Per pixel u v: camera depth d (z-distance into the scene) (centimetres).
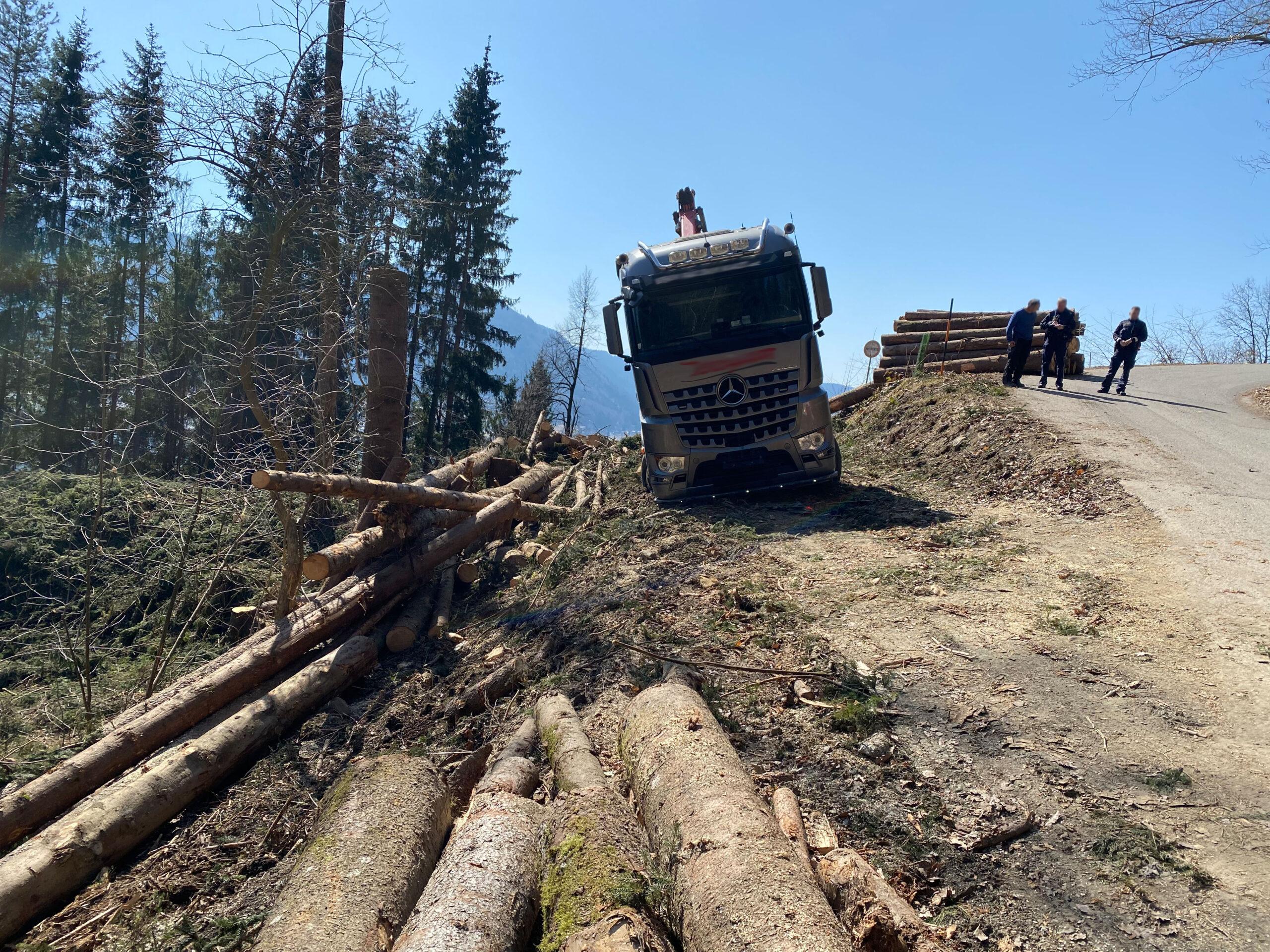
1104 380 1758
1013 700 517
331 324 1184
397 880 393
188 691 699
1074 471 1081
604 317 1062
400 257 1248
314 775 628
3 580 1212
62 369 3062
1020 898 355
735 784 375
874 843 394
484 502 1105
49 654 1043
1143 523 872
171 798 584
